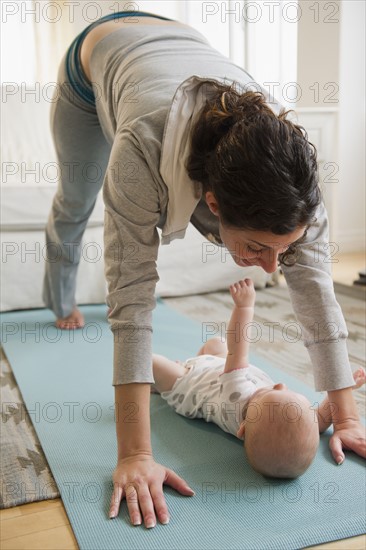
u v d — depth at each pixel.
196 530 0.95
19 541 0.94
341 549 0.91
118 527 0.96
